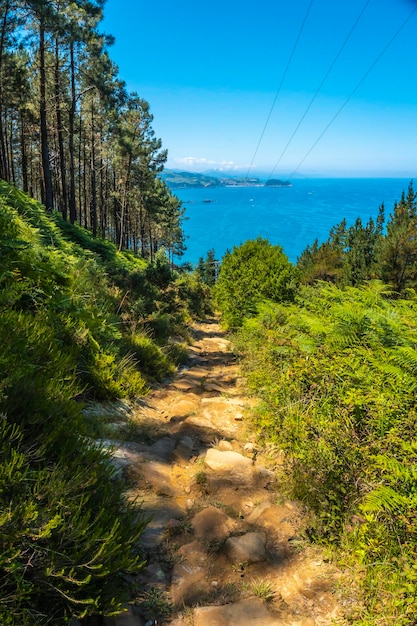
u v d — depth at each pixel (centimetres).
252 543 283
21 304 497
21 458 217
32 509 194
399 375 368
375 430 348
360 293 696
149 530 297
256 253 1327
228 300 1303
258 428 496
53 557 194
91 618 214
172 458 420
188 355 970
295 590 250
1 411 259
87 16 2088
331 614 232
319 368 474
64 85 2825
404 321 516
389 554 252
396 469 278
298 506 332
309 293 1114
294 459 381
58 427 282
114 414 498
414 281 2556
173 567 264
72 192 2877
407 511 268
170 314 1188
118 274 1118
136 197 5134
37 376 329
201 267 6444
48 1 1806
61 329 523
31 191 3975
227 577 260
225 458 415
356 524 285
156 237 7331
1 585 183
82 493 236
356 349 461
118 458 388
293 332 649
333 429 360
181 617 227
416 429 322
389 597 229
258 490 369
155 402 599
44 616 190
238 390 689
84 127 3759
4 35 2073
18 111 3306
